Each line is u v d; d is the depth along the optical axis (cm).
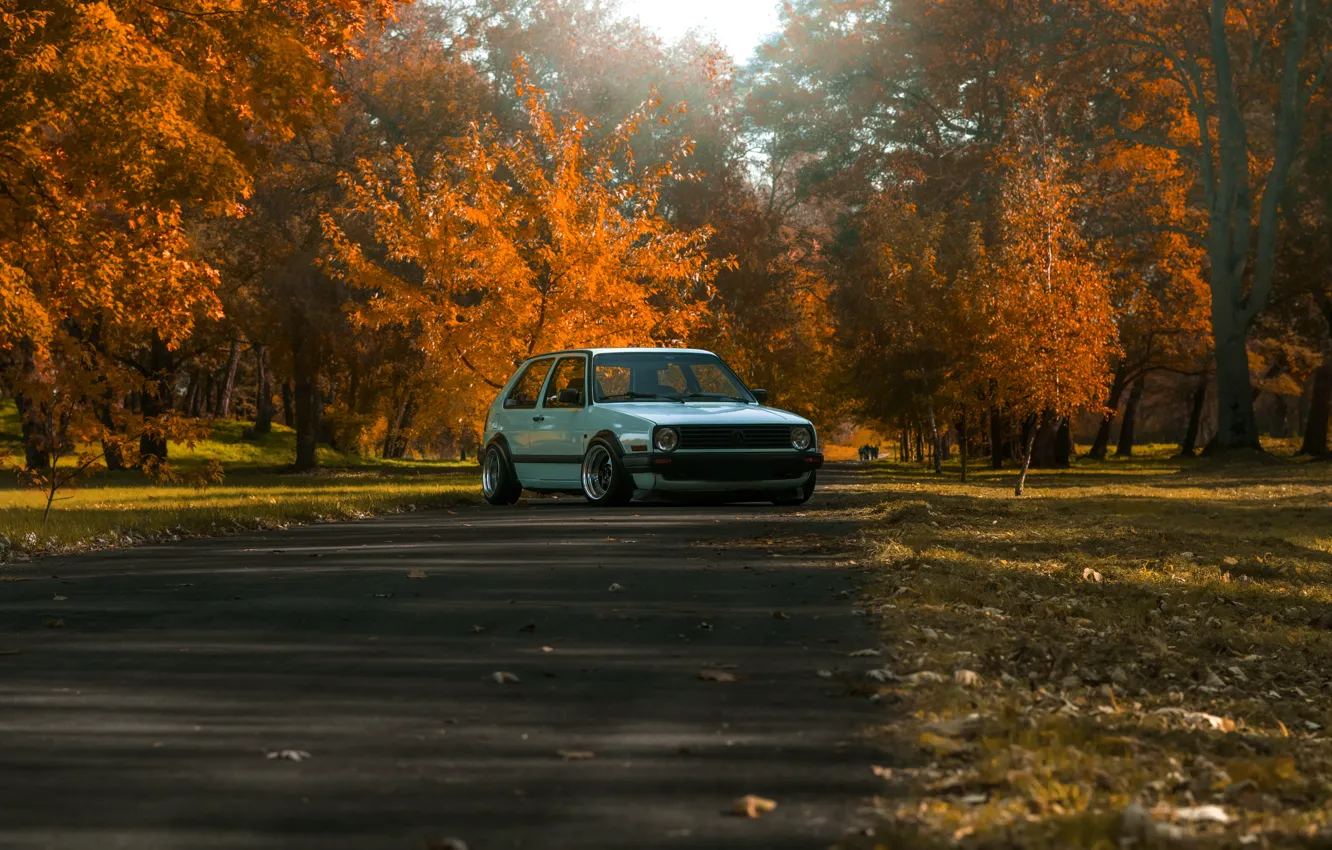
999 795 378
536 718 502
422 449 7550
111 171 1628
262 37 1891
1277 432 9050
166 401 4844
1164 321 5619
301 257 4266
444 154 4341
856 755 442
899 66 5578
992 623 751
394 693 551
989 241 4959
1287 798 395
